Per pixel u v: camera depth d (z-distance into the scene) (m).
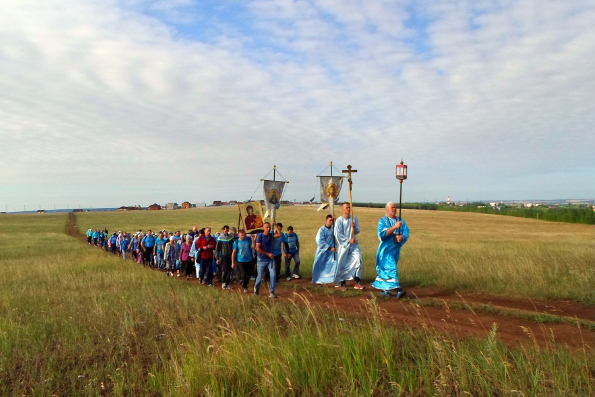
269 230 11.18
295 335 6.32
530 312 7.63
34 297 11.83
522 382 4.46
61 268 19.59
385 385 4.93
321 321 7.61
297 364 5.36
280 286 13.09
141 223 80.25
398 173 10.02
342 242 11.34
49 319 8.91
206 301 9.87
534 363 4.94
